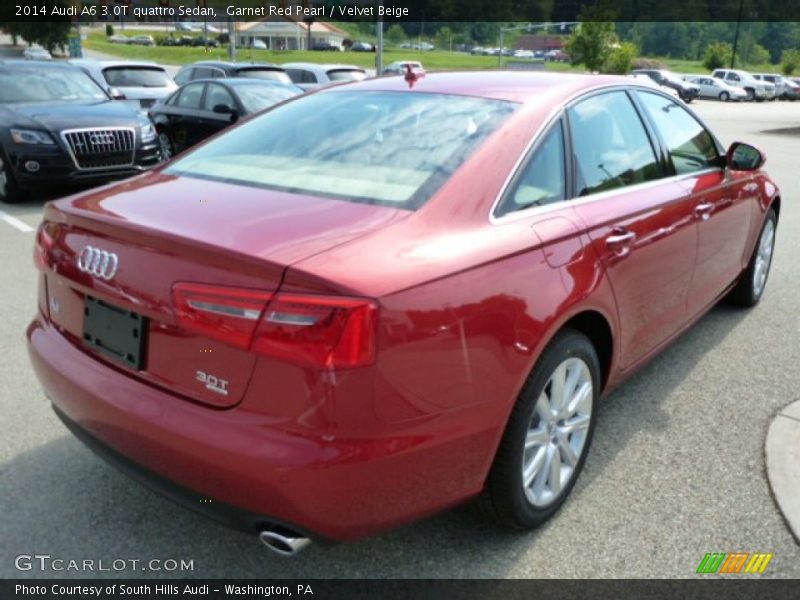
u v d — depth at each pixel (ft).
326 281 6.52
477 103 9.79
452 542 8.98
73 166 28.17
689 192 12.04
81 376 8.03
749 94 155.33
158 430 7.20
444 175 8.36
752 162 13.50
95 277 7.84
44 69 32.12
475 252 7.68
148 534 9.09
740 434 11.56
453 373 7.29
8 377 13.10
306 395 6.59
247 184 8.81
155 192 8.78
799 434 11.46
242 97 37.93
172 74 128.57
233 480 6.88
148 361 7.57
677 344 15.11
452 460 7.54
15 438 11.09
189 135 39.96
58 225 8.55
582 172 9.86
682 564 8.64
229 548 8.90
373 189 8.29
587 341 9.33
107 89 33.71
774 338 15.53
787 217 28.45
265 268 6.64
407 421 6.99
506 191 8.53
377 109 10.14
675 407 12.41
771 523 9.39
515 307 7.86
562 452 9.32
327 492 6.69
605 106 10.86
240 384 6.89
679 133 12.83
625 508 9.66
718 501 9.82
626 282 9.98
